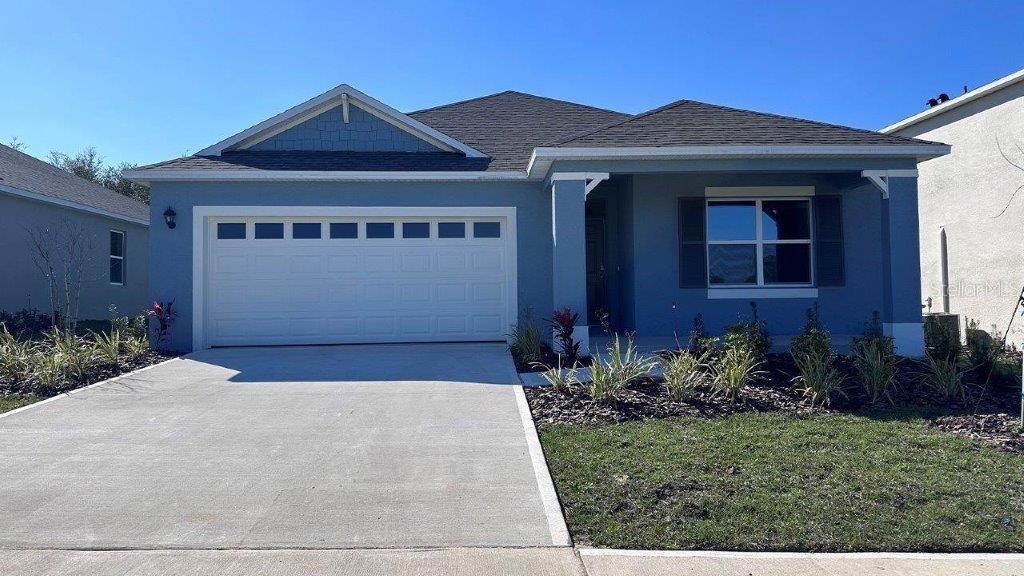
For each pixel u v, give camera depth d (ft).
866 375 27.63
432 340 42.47
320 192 41.73
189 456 20.99
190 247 41.06
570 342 34.99
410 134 46.55
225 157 44.21
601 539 15.71
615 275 46.73
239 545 15.33
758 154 35.99
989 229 46.24
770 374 29.96
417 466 20.13
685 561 14.78
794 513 16.75
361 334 42.19
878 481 18.53
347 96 45.96
